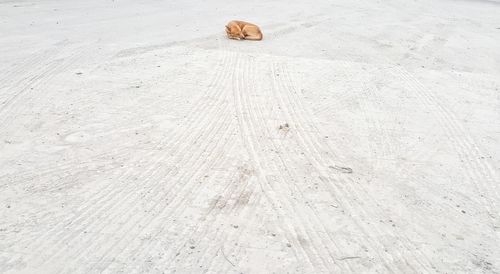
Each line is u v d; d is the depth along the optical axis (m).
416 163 6.51
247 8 17.05
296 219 5.11
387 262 4.54
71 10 14.90
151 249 4.54
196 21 14.34
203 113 7.65
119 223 4.89
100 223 4.87
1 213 4.93
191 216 5.06
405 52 12.31
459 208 5.52
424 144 7.10
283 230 4.92
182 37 12.27
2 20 12.87
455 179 6.16
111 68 9.53
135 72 9.38
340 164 6.32
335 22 15.47
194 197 5.40
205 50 11.19
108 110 7.57
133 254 4.46
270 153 6.50
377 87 9.41
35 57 9.87
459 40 14.02
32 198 5.21
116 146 6.46
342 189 5.74
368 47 12.55
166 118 7.39
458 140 7.33
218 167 6.07
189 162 6.15
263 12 16.44
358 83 9.58
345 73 10.16
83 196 5.30
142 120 7.28
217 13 15.80
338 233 4.93
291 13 16.52
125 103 7.87
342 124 7.57
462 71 10.99
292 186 5.73
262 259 4.48
